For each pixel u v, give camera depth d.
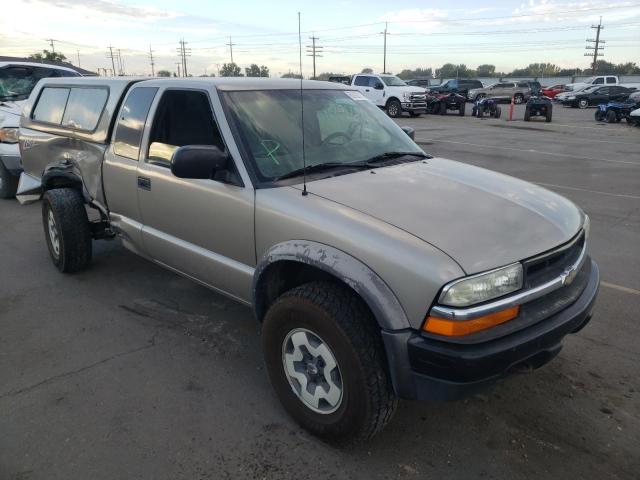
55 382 3.33
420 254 2.33
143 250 4.15
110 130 4.30
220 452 2.72
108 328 4.03
